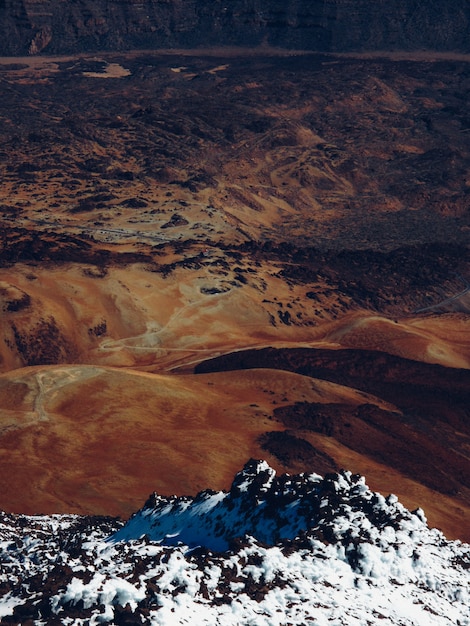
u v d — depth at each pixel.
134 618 46.78
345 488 65.94
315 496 64.31
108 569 52.44
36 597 49.31
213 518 66.81
